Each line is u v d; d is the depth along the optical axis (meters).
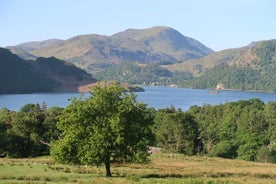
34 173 47.75
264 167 76.75
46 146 108.31
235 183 39.81
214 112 186.12
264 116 159.88
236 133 144.38
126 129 47.97
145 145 48.91
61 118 49.72
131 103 49.47
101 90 48.84
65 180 41.44
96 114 48.22
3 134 104.62
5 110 145.38
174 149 142.25
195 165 76.69
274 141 139.62
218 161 95.56
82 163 48.75
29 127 108.25
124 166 64.38
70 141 47.53
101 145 46.12
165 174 50.91
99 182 38.59
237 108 176.75
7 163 59.62
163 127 145.75
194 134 146.25
